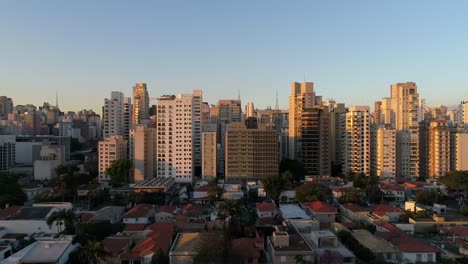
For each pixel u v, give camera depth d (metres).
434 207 193.25
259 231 145.88
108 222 148.75
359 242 129.62
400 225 157.00
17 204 196.38
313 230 142.38
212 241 115.31
